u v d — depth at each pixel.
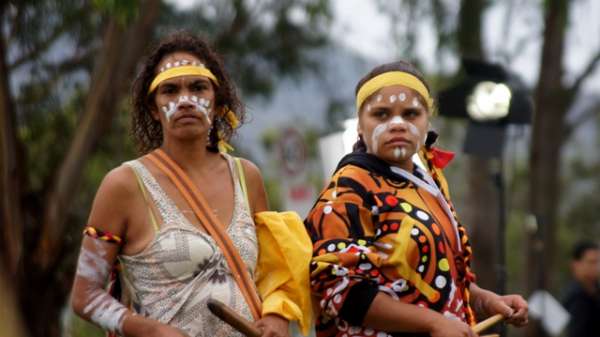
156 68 7.94
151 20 18.38
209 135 8.06
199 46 7.98
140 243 7.52
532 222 21.69
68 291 19.45
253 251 7.70
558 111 33.81
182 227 7.52
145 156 7.77
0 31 17.69
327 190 7.99
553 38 31.44
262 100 28.72
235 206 7.77
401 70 8.08
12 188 17.25
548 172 33.91
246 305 7.54
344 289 7.64
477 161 29.02
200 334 7.43
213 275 7.51
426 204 7.98
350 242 7.74
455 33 26.77
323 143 12.65
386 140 7.93
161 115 7.79
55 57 20.67
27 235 18.36
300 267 7.70
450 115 16.73
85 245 7.52
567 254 54.19
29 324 18.08
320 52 28.61
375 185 7.90
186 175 7.68
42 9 19.09
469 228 29.02
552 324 19.33
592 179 57.12
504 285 15.48
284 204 19.05
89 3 19.08
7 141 17.28
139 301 7.53
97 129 18.38
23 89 20.38
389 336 7.74
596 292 18.58
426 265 7.74
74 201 19.42
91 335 19.55
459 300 7.93
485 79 16.67
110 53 18.25
